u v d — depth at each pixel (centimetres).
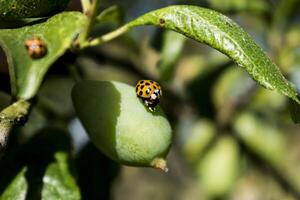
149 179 54
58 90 32
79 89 20
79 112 20
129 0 33
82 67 28
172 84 32
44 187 21
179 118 33
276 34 35
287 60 35
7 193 21
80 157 24
